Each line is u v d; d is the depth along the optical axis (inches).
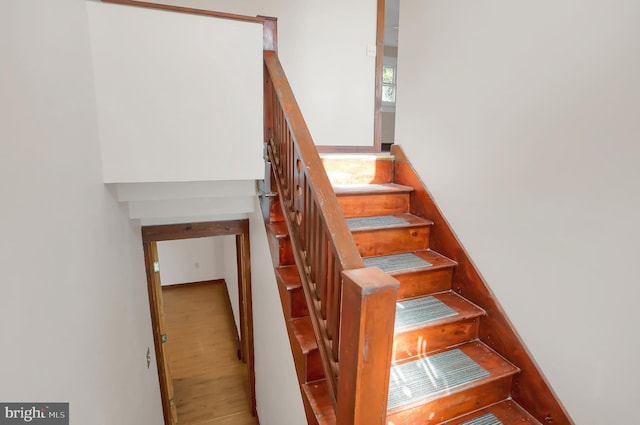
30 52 39.7
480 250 69.4
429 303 71.8
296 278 73.7
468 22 68.7
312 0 136.1
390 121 285.7
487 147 66.0
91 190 59.9
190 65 70.4
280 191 75.4
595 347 49.1
